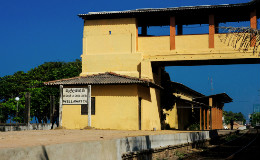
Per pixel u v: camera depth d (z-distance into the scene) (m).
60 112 24.33
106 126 26.61
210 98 41.91
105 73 28.36
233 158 16.12
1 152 5.88
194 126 42.97
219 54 29.23
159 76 34.00
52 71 56.19
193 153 19.23
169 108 35.72
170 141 17.30
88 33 31.39
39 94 49.22
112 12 30.34
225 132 41.34
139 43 30.95
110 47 30.92
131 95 26.45
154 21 32.78
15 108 47.16
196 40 29.86
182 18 32.09
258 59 29.28
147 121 29.05
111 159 10.24
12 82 59.78
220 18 32.12
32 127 29.28
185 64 32.50
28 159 6.52
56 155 7.42
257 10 29.53
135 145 12.75
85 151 8.68
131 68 30.28
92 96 27.09
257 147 23.48
